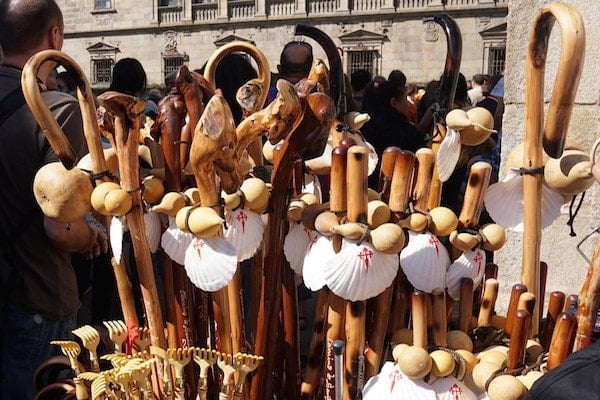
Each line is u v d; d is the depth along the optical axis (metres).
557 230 2.37
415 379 1.16
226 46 1.54
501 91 5.50
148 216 1.36
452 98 1.47
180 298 1.38
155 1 26.02
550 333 1.33
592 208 2.31
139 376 1.18
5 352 1.82
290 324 1.43
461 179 2.94
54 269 1.86
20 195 1.78
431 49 22.41
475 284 1.35
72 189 1.25
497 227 1.31
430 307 1.24
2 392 1.81
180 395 1.25
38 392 1.40
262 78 1.50
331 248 1.21
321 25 23.66
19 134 1.75
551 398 0.89
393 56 22.86
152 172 1.40
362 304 1.24
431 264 1.24
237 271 1.35
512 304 1.29
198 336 1.44
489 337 1.32
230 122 1.17
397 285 1.36
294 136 1.25
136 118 1.25
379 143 3.01
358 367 1.26
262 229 1.32
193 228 1.19
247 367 1.24
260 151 1.61
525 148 1.32
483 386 1.16
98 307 2.87
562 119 1.19
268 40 24.55
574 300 1.39
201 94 1.40
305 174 1.63
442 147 1.33
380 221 1.19
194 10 25.56
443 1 22.05
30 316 1.83
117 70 3.60
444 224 1.25
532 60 1.26
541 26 1.23
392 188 1.25
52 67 1.90
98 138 1.29
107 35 26.95
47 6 1.86
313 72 1.65
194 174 1.21
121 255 1.35
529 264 1.34
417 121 4.22
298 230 1.36
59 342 1.29
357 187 1.17
